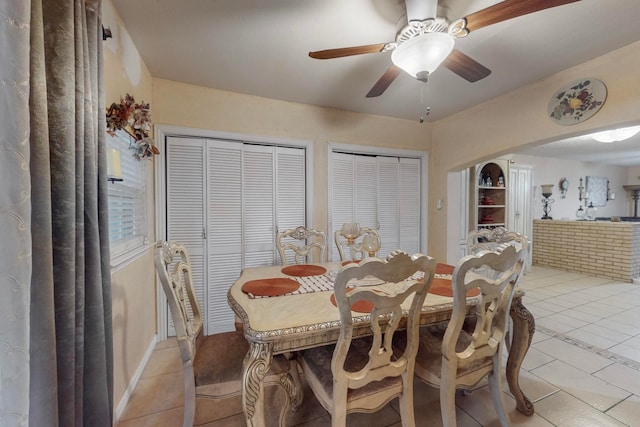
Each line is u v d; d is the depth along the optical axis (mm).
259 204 2891
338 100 2908
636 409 1641
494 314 1320
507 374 1644
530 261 5094
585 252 4863
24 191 644
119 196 1745
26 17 645
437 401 1734
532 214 5219
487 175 4480
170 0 1493
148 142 1964
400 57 1503
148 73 2299
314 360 1355
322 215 3156
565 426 1517
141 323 2078
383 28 1714
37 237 719
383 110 3211
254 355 1113
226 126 2691
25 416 646
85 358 970
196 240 2660
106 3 1465
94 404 988
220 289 2752
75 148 887
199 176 2646
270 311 1327
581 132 2199
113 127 1508
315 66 2201
